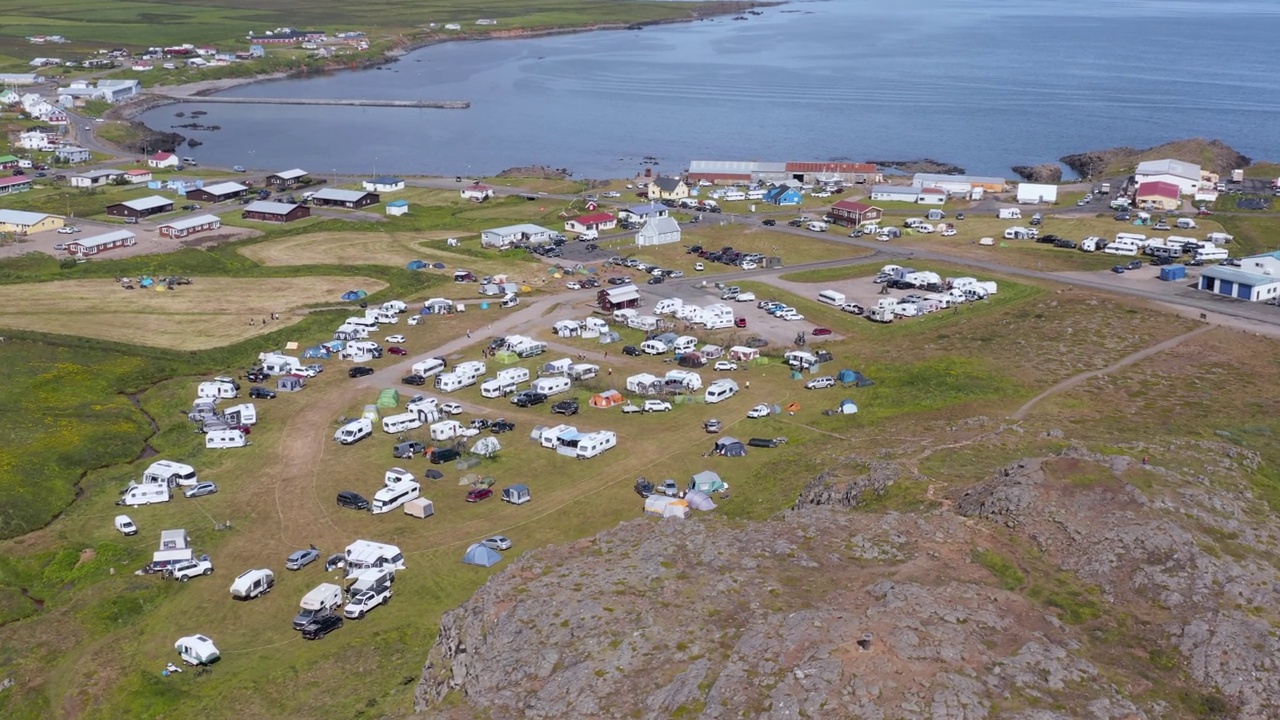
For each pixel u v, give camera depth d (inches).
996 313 5728.3
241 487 3855.8
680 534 2755.9
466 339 5433.1
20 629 3006.9
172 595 3171.8
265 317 5767.7
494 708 2129.7
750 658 2063.2
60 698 2719.0
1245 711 1982.0
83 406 4532.5
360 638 2901.1
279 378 4877.0
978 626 2138.3
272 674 2746.1
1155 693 2007.9
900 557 2519.7
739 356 5083.7
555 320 5738.2
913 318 5708.7
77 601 3122.5
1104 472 2800.2
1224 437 3801.7
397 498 3671.3
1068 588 2384.4
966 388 4554.6
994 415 4239.7
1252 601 2301.9
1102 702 1923.0
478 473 3924.7
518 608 2420.0
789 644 2076.8
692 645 2175.2
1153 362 4854.8
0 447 4050.2
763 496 3585.1
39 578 3307.1
